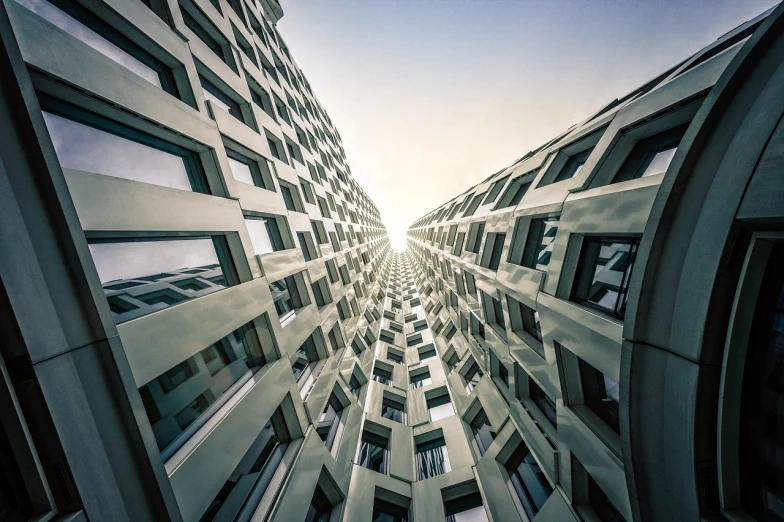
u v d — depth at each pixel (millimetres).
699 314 4727
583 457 8219
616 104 11180
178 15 9633
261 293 10094
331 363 16141
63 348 4352
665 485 5445
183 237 7910
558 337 9156
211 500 6145
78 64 5680
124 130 7000
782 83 4090
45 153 4469
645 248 5582
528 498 12375
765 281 4328
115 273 5789
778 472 4168
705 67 6141
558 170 12055
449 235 29406
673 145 7035
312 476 10320
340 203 31328
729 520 4523
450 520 15109
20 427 3980
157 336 5891
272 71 20953
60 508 4164
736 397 4500
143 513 4918
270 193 13195
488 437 17078
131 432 4965
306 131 25234
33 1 5785
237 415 7723
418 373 28250
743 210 4242
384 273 56250
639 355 5684
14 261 4051
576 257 9094
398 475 16688
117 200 5762
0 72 4410
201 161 9344
